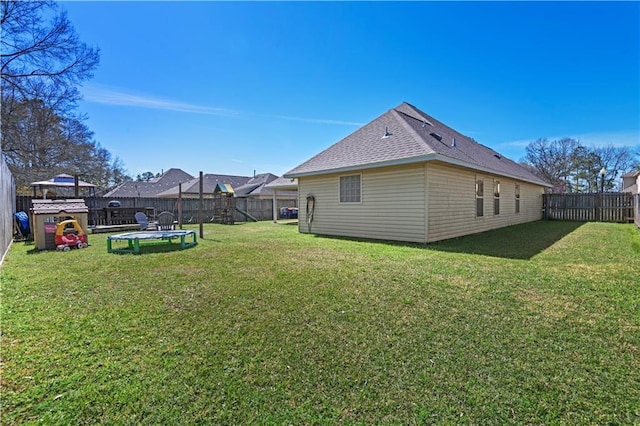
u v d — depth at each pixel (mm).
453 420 1713
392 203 8789
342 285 4238
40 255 6812
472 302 3537
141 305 3508
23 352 2447
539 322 2979
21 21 12430
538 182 15891
